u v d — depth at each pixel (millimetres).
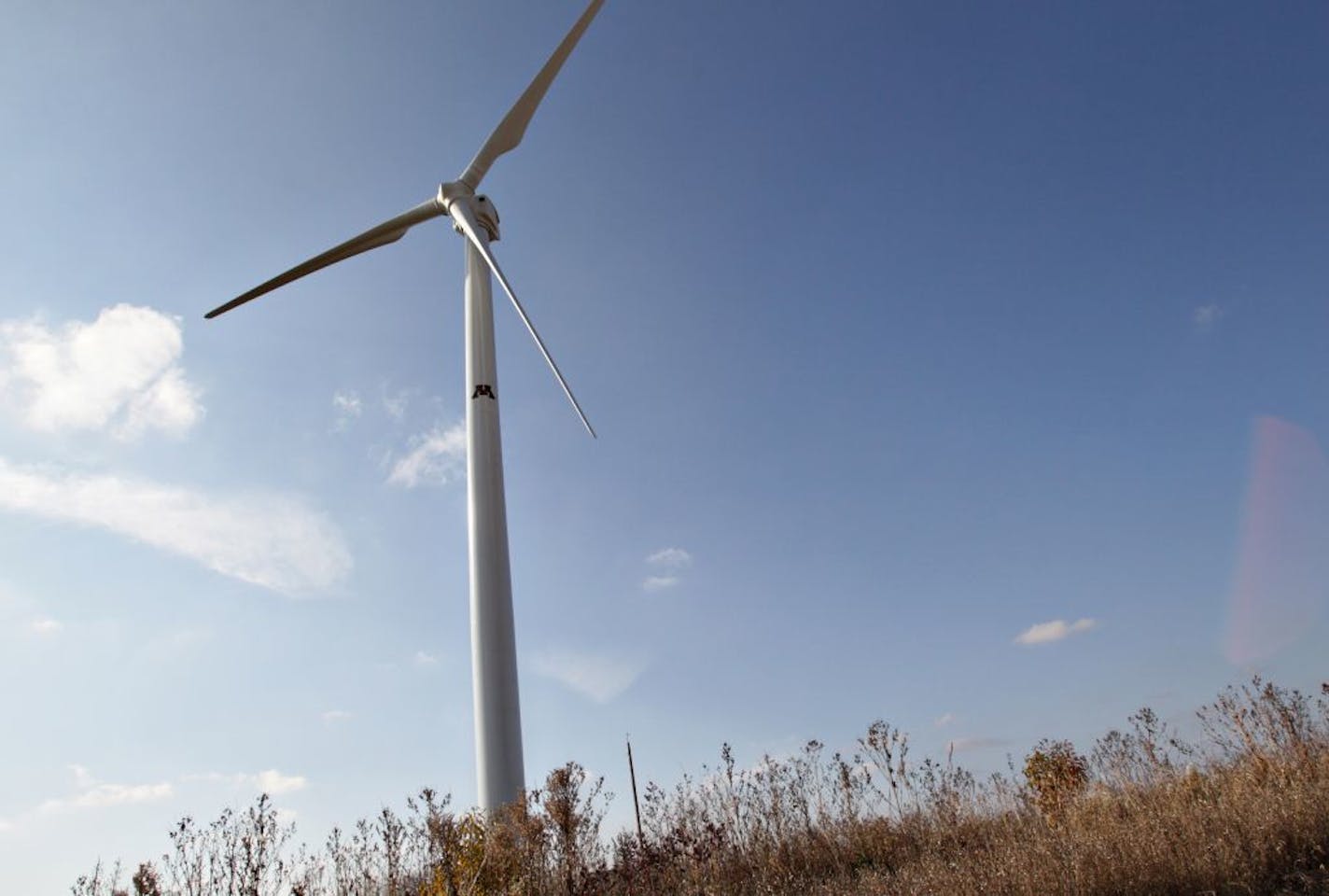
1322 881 7973
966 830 12164
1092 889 8000
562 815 11086
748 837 12047
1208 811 9773
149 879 10180
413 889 10391
